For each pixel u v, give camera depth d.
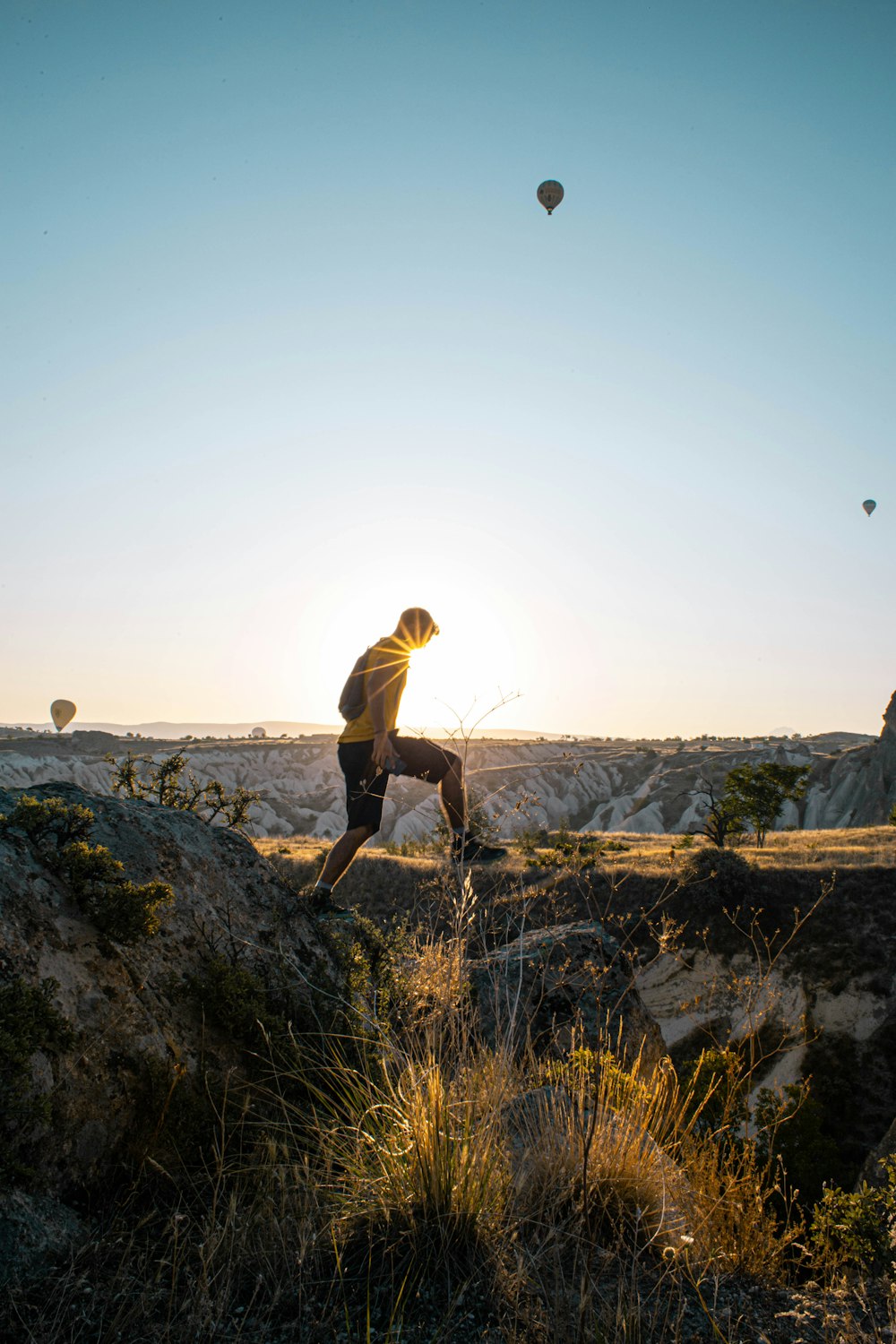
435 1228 2.52
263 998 3.66
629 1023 5.63
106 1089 2.86
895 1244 2.83
